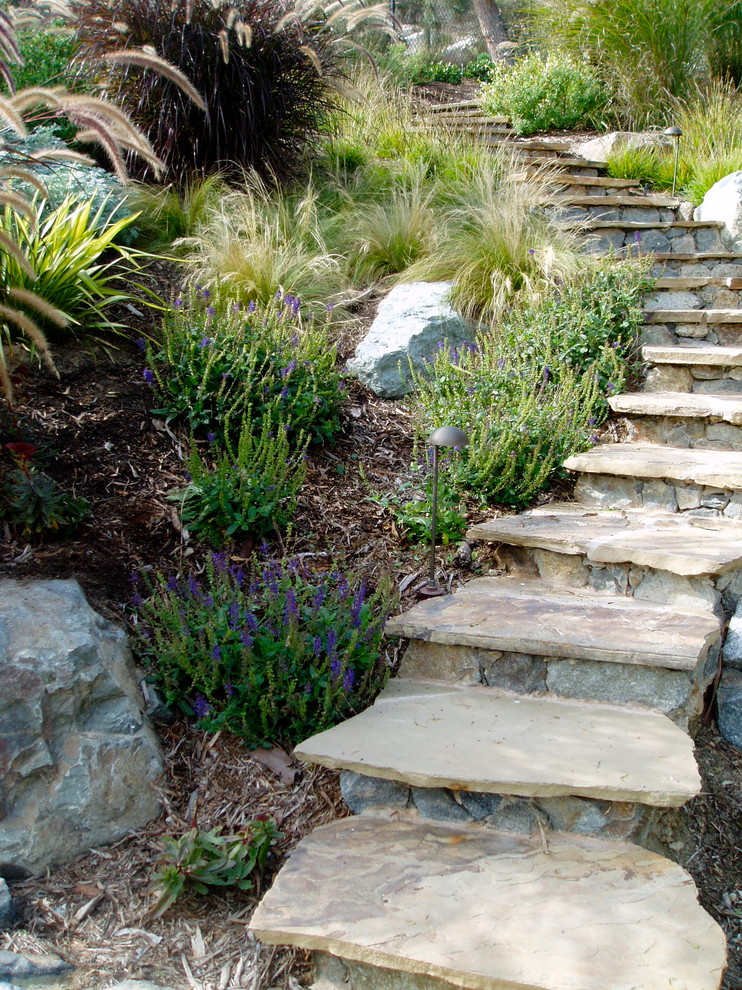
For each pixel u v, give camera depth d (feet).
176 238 15.98
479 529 10.29
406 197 17.46
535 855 6.52
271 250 15.07
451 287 14.79
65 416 10.98
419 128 21.72
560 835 6.73
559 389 12.82
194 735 8.10
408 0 44.11
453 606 9.09
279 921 5.88
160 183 17.71
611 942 5.60
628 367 14.26
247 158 18.29
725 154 20.67
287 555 10.00
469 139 21.43
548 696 8.12
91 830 7.13
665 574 9.23
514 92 26.08
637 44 25.39
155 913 6.56
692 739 7.97
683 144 22.25
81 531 9.59
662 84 25.26
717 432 12.26
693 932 5.68
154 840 7.22
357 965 5.99
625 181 20.80
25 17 16.02
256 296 14.32
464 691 8.25
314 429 11.93
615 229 18.45
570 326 13.85
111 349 12.41
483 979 5.35
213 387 11.69
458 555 10.39
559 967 5.40
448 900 6.04
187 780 7.72
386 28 20.67
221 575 8.89
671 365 13.80
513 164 19.58
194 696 8.38
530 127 25.53
